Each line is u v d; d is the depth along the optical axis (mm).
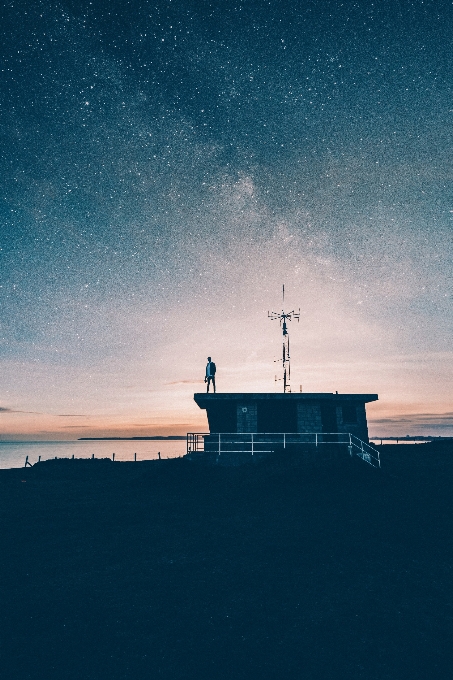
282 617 5652
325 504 13188
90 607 6051
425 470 19750
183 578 7184
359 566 7648
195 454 19016
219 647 4883
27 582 7105
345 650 4789
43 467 31781
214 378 21047
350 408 20453
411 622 5480
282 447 19609
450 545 8852
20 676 4328
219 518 11688
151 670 4414
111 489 18625
